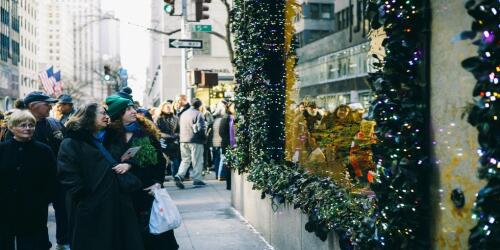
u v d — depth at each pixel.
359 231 4.11
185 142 13.03
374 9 3.73
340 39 5.45
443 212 3.32
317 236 5.24
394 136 3.53
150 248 5.79
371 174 4.46
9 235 5.72
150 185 5.69
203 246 7.44
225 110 13.82
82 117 5.27
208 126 15.32
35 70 110.31
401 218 3.51
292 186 6.24
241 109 9.12
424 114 3.47
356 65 4.99
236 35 9.64
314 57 6.38
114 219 5.20
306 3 6.77
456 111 3.18
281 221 6.88
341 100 5.36
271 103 8.04
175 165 14.46
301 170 6.57
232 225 8.76
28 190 5.77
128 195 5.31
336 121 5.47
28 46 102.56
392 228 3.58
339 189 5.18
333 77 5.65
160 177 5.78
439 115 3.35
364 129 4.69
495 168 2.60
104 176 5.19
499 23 2.57
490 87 2.61
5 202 5.70
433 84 3.42
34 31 109.12
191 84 18.03
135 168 5.61
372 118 3.68
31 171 5.79
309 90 6.57
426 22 3.46
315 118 6.25
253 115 8.30
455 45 3.18
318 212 5.18
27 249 5.82
